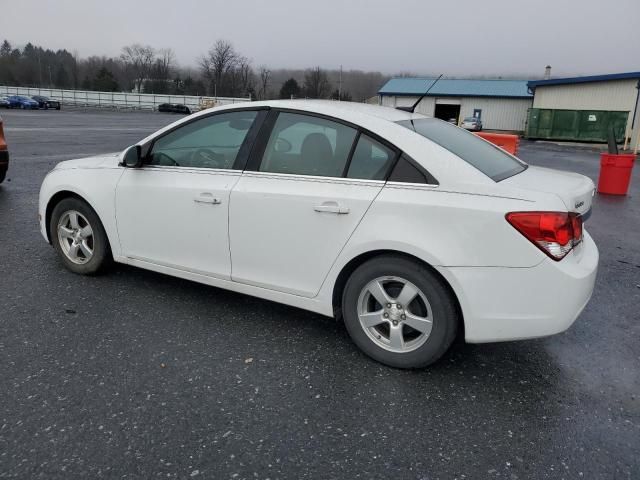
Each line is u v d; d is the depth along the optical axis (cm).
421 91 5416
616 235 690
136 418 260
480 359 332
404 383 300
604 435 261
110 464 229
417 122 344
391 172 303
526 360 333
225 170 356
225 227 353
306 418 265
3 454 231
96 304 389
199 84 9781
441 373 313
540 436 258
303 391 289
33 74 10756
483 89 5341
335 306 331
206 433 251
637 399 294
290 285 339
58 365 304
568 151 2667
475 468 235
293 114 340
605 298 446
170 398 277
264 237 339
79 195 422
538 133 3734
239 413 267
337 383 298
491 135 1223
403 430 259
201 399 278
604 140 3544
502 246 275
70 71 11394
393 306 308
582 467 238
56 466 226
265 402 278
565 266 276
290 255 332
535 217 271
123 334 345
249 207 340
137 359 315
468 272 281
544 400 289
